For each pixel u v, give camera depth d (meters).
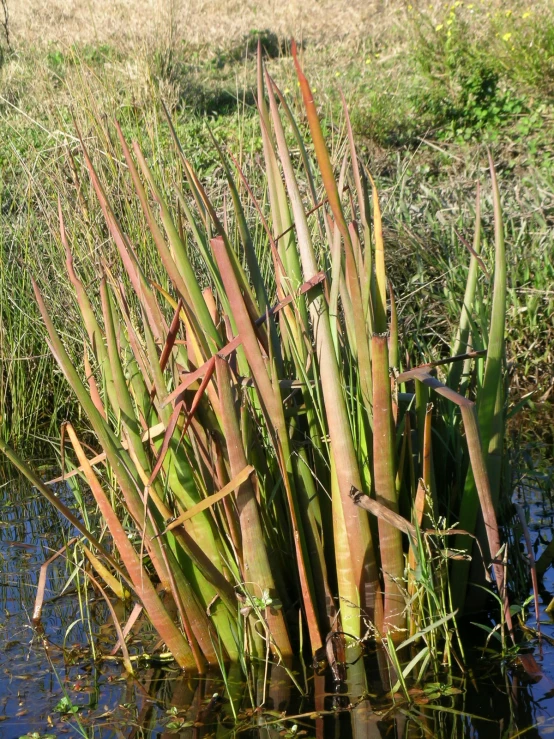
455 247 5.07
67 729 2.04
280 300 2.26
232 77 9.12
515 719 2.00
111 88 3.81
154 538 2.12
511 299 4.82
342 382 2.07
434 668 2.17
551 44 7.98
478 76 7.91
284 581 2.31
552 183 5.95
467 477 2.26
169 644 2.22
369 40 10.10
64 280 3.86
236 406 2.11
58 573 2.91
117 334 2.52
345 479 2.11
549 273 4.98
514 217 5.50
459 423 2.45
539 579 2.59
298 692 2.13
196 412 2.14
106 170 3.57
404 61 9.07
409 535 2.09
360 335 2.09
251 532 2.11
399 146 7.47
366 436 2.16
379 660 2.21
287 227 2.32
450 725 1.99
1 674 2.30
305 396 2.19
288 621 2.29
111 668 2.32
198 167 6.45
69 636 2.50
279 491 2.27
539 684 2.12
